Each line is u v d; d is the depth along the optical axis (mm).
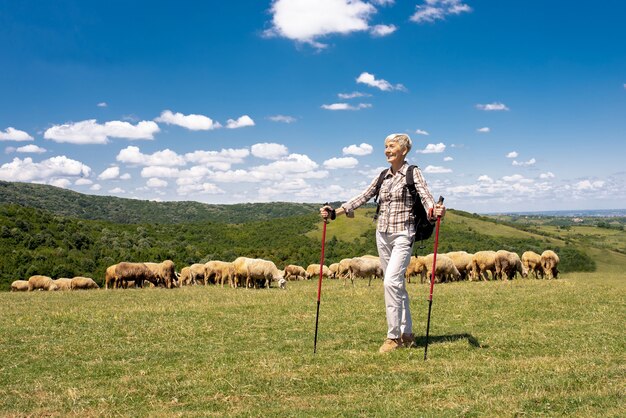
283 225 110688
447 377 6488
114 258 68062
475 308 13039
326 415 5297
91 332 10648
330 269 50375
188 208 188125
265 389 6238
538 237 89625
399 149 8133
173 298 19875
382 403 5582
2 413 5637
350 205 8617
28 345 9398
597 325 10273
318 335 9789
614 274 42406
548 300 14156
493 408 5270
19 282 46156
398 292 8156
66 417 5453
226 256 77000
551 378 6234
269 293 20562
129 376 7086
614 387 5754
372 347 8555
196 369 7359
